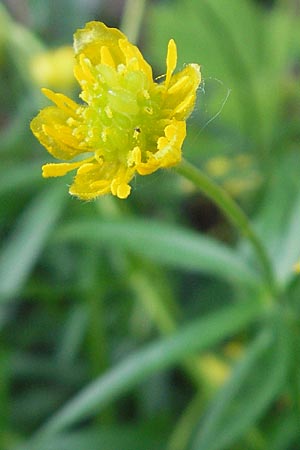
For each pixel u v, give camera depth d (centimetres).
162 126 15
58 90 25
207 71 26
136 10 25
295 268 17
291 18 26
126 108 15
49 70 25
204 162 25
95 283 22
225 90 25
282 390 19
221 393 18
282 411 21
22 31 26
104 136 15
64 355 23
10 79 29
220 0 25
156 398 23
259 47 26
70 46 28
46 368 23
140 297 22
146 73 15
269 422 21
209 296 23
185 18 26
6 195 24
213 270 19
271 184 23
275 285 18
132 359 18
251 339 22
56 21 31
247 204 25
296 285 18
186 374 23
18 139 26
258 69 26
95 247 23
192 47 26
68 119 15
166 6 27
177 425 21
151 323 24
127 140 15
